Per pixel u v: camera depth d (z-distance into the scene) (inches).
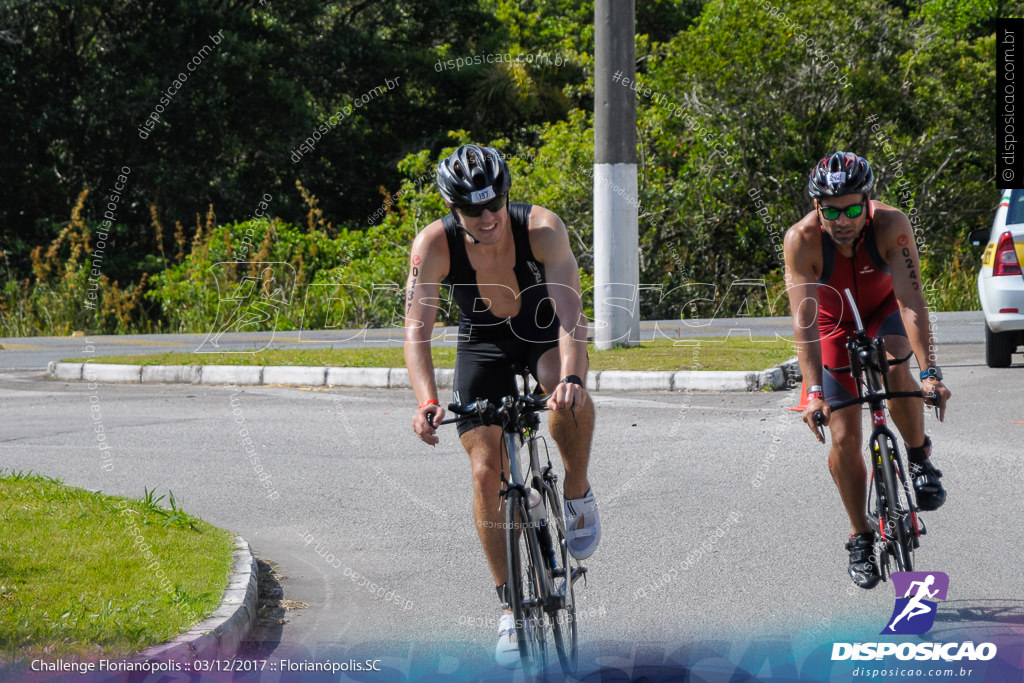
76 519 463.8
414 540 489.7
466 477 609.0
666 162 1877.5
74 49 2110.0
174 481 601.9
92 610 353.7
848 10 1939.0
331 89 2341.3
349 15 2474.2
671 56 1919.3
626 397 858.8
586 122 1904.5
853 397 404.8
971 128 1999.3
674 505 534.3
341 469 630.5
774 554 450.3
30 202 2135.8
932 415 733.9
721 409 791.7
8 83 2027.6
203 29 2119.8
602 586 416.5
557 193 1641.2
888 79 1916.8
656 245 1768.0
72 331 1670.8
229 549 440.8
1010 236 917.2
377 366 981.8
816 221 398.3
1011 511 501.4
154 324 1777.8
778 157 1881.2
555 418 365.7
